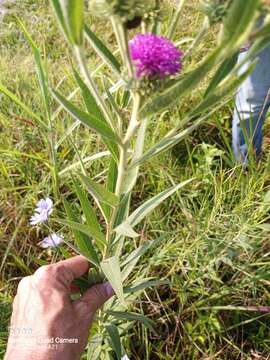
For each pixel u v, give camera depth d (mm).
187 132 249
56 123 572
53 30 821
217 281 456
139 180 549
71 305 320
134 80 208
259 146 575
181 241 449
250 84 516
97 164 551
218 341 441
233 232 434
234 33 164
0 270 450
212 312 434
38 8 885
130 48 209
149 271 462
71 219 344
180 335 429
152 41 205
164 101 196
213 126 622
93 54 716
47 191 528
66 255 409
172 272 439
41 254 496
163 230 482
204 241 427
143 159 253
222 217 459
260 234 441
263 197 454
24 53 753
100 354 406
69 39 196
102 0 193
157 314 455
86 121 229
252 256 456
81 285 358
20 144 573
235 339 440
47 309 307
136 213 302
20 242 508
